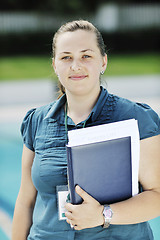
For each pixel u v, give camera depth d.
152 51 32.50
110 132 1.67
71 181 1.67
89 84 1.78
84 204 1.67
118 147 1.68
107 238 1.80
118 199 1.75
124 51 32.34
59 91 2.15
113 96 1.91
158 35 32.50
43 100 15.55
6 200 5.37
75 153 1.64
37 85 16.67
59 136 1.88
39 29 31.64
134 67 26.06
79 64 1.75
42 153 1.90
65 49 1.77
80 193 1.66
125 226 1.80
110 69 25.06
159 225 4.23
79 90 1.78
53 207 1.86
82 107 1.88
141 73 23.92
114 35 32.16
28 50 31.03
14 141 8.90
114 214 1.69
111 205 1.70
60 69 1.79
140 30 32.47
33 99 15.66
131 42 32.38
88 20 1.99
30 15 31.98
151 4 33.31
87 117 1.88
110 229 1.80
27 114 2.06
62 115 1.92
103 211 1.68
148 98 15.02
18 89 15.95
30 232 1.99
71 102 1.89
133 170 1.73
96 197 1.71
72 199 1.69
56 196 1.85
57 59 1.81
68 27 1.82
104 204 1.71
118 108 1.85
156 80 19.25
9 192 5.70
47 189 1.87
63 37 1.79
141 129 1.77
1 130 10.01
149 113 1.84
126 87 17.64
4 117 11.88
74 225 1.71
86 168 1.66
